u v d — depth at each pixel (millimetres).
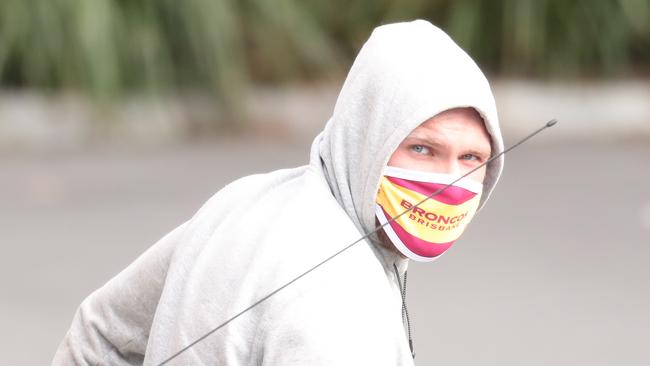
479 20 31547
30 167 25406
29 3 27312
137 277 7047
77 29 27266
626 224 21469
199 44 28219
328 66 30500
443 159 6137
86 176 24594
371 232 6113
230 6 29047
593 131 29719
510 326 16375
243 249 6223
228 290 6160
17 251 19375
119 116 27641
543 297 17547
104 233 20531
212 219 6633
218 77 28312
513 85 30531
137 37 27812
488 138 6230
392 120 6027
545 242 20203
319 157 6484
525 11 30875
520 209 22172
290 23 29750
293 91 29844
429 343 15688
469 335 16000
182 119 28266
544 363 15227
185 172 25016
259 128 28516
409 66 6070
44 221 21281
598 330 16406
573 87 30594
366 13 31750
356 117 6266
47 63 27641
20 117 27438
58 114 27562
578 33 31047
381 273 6055
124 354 7230
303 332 5746
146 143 27531
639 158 26906
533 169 25516
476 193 6309
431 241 6250
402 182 6176
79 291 17578
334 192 6352
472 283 18000
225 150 26984
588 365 15234
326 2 31625
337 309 5789
